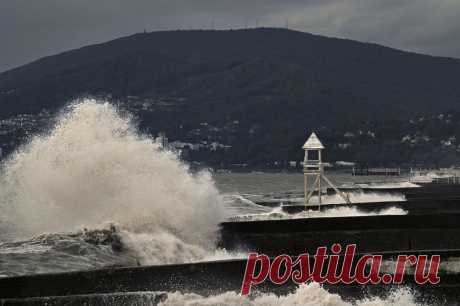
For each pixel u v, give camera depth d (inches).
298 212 1942.7
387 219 1323.8
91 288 836.0
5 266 935.7
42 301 760.3
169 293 813.9
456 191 2923.2
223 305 813.9
